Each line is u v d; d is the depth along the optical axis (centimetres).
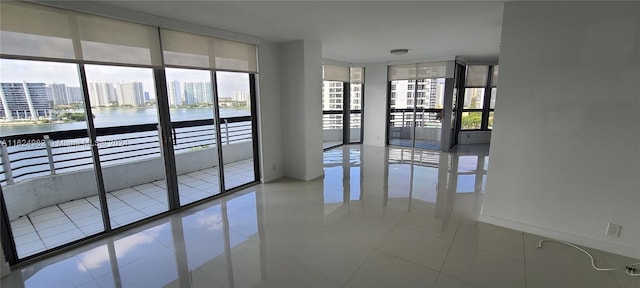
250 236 284
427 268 228
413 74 688
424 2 257
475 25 341
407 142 775
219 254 252
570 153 252
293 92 448
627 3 214
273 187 435
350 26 343
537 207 275
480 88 752
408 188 425
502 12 286
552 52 247
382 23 329
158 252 255
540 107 260
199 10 274
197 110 541
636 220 232
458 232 286
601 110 234
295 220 320
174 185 342
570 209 259
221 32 351
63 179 367
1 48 205
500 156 288
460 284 208
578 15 232
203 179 480
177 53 314
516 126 274
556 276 216
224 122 586
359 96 785
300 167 469
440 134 718
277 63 447
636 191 229
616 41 221
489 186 300
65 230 301
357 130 823
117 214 339
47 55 226
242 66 392
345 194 401
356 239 275
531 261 235
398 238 276
